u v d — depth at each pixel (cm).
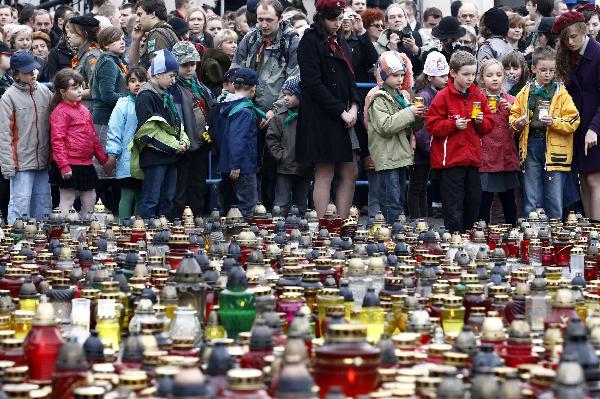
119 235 2817
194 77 3569
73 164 3491
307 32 3453
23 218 2955
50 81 3969
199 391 1163
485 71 3609
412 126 3594
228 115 3531
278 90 3647
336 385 1298
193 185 3594
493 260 2542
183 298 1858
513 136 3619
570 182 3716
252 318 1745
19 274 2089
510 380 1259
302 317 1532
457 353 1507
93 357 1524
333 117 3444
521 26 4081
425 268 2123
